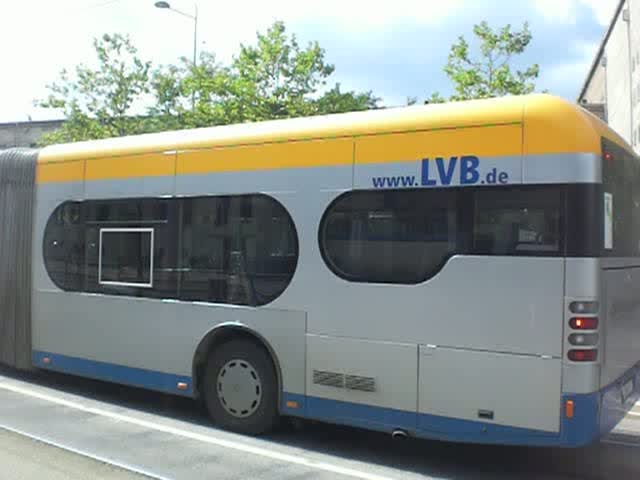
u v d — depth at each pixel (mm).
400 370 5289
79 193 7617
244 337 6230
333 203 5695
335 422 5605
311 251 5777
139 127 22000
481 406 4945
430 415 5156
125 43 22188
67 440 5980
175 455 5594
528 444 4770
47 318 7879
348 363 5539
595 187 4723
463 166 5098
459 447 6055
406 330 5273
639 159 6168
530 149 4859
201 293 6457
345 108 19000
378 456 5719
